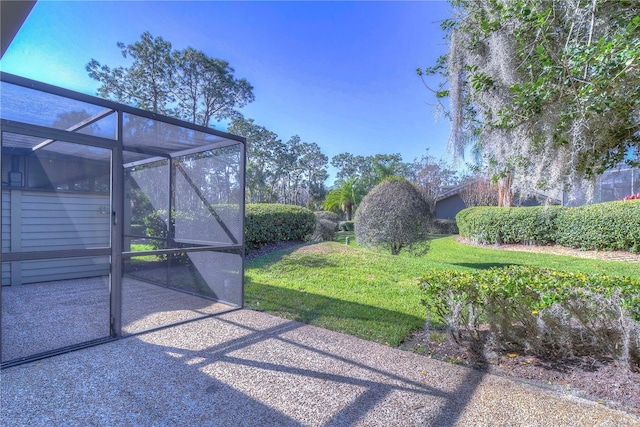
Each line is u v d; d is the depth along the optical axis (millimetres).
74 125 3377
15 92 2664
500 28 2467
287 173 36312
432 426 1921
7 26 1966
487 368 2650
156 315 3998
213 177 4625
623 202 8594
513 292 2619
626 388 2256
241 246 4363
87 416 1993
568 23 2225
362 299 4605
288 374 2557
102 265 4391
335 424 1940
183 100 17906
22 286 4793
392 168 28516
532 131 2484
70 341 3176
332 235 13922
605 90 1883
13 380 2426
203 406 2117
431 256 9453
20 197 4320
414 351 3006
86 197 4086
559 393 2271
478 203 17234
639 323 2262
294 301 4551
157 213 5152
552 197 3070
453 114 3062
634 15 2045
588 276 2855
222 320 3859
